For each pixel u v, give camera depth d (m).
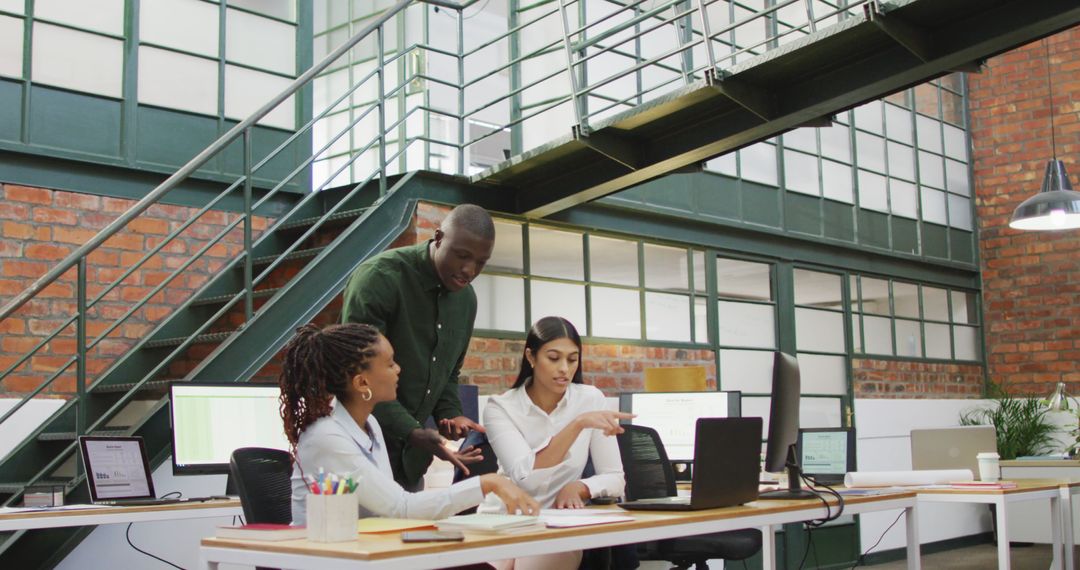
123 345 5.21
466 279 3.18
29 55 5.09
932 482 4.14
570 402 3.21
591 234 6.16
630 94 6.38
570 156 5.29
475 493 2.25
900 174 8.48
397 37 6.56
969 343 9.02
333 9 6.91
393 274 3.18
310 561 1.81
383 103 5.33
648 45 6.53
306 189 6.02
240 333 4.44
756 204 7.18
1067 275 8.79
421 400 3.26
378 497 2.27
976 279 9.15
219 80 5.78
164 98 5.55
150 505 3.56
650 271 6.46
